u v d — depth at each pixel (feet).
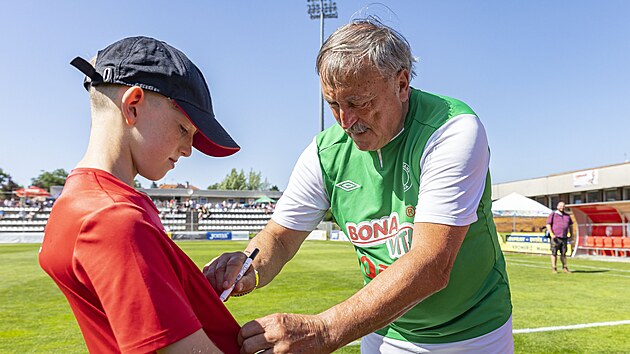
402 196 7.06
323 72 5.94
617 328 19.77
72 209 4.05
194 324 3.93
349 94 5.86
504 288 7.94
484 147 6.37
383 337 8.21
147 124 4.53
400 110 6.41
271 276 7.77
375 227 7.52
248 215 160.97
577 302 26.12
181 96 4.64
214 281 6.05
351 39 5.85
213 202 225.76
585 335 18.61
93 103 4.64
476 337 7.55
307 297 27.27
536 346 17.07
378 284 5.33
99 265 3.76
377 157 7.16
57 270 4.08
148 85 4.47
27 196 168.14
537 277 37.99
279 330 4.75
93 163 4.50
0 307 24.27
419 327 7.71
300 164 8.18
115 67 4.48
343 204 7.79
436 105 6.77
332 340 4.97
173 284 4.01
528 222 137.69
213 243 101.60
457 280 7.11
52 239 4.14
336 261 53.16
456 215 5.87
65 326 20.02
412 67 6.60
